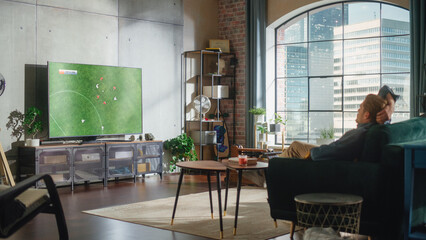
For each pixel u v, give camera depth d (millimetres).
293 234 4148
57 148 6676
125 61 7926
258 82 8914
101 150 7156
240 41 9188
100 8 7586
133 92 7891
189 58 8977
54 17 7055
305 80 8844
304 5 8570
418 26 7219
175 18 8695
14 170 6684
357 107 8297
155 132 8375
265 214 5047
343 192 3678
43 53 6949
